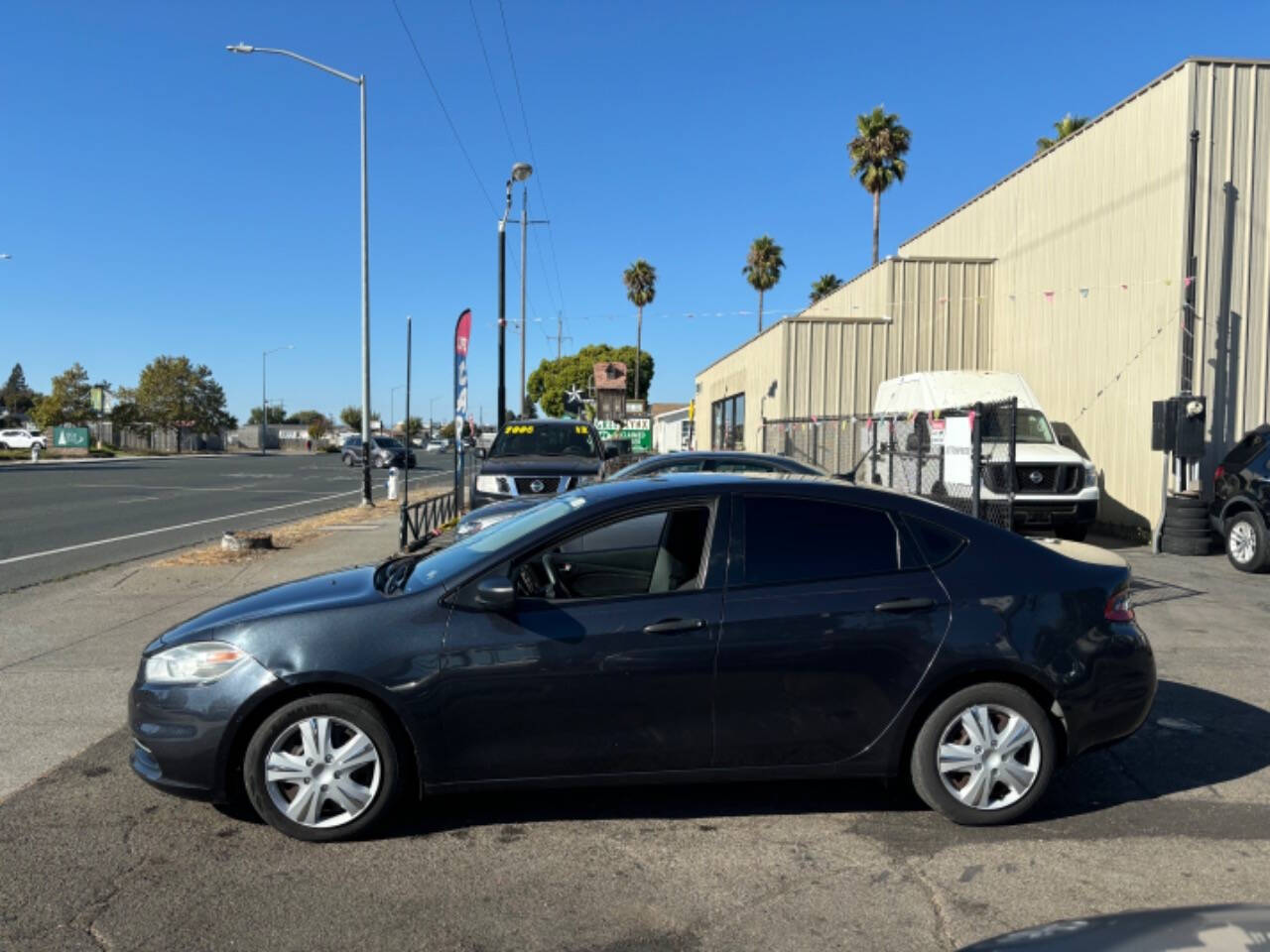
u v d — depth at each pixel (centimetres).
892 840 426
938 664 429
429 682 411
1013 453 1053
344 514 1972
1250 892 378
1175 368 1391
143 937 344
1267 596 996
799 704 426
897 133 4128
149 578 1125
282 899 372
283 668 409
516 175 2323
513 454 1499
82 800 469
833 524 447
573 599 428
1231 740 562
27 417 9694
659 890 380
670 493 445
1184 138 1375
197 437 7856
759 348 2359
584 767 422
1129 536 1509
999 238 2027
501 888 382
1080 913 362
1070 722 439
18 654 774
